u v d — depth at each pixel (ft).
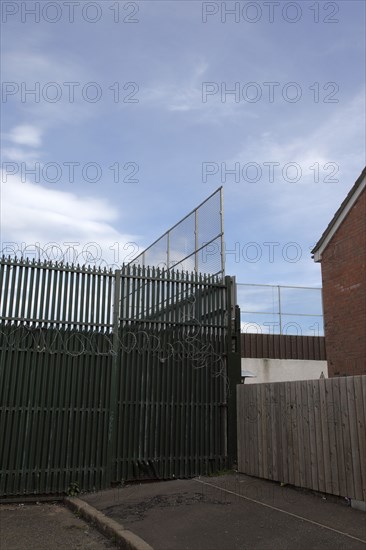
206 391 29.37
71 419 26.66
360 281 33.96
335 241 36.86
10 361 26.32
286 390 24.57
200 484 25.31
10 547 18.52
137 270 29.50
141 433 27.76
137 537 18.29
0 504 24.95
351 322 34.53
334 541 16.57
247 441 27.61
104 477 26.53
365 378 20.03
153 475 27.48
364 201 34.19
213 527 18.93
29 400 26.22
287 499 21.61
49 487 25.70
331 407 21.56
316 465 22.07
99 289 28.40
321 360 59.11
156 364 28.78
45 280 27.61
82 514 22.72
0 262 27.09
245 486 24.43
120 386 27.86
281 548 16.52
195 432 28.71
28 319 26.94
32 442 25.91
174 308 29.81
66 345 27.27
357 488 19.81
